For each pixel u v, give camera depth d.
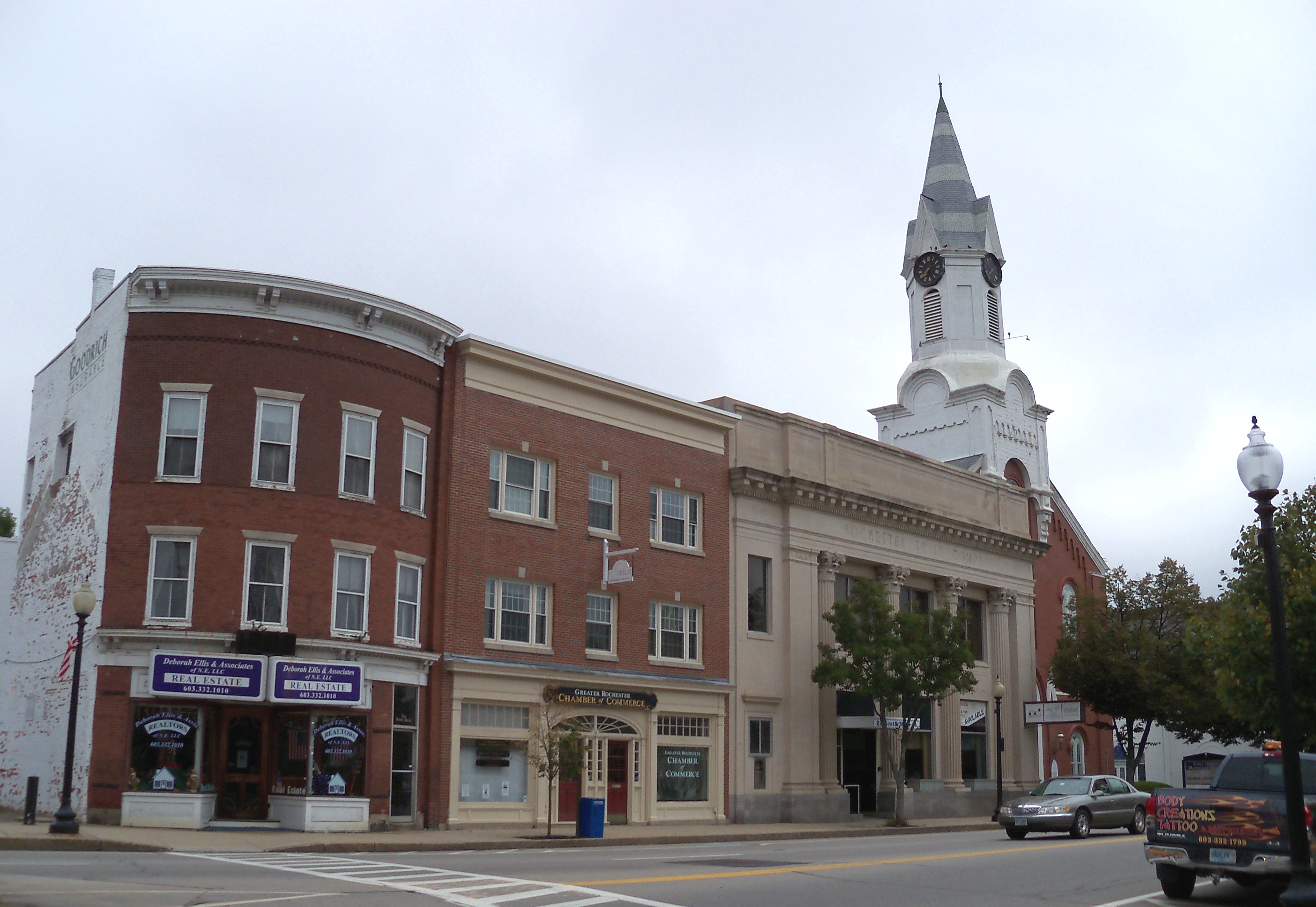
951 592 45.72
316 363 28.03
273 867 17.64
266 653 26.11
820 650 37.62
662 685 34.00
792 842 28.33
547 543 32.22
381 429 28.91
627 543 34.28
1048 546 51.22
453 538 30.14
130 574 26.17
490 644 30.52
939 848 25.09
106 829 23.84
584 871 17.80
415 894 14.10
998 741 40.03
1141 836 30.39
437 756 28.88
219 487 26.69
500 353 31.64
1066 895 16.06
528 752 29.95
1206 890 17.09
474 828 29.20
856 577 42.12
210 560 26.38
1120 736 49.09
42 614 29.02
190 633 25.77
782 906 13.88
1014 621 49.22
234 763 26.45
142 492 26.55
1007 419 58.56
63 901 12.41
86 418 28.80
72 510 28.50
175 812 25.02
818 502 39.75
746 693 36.81
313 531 27.33
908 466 44.94
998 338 61.59
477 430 31.17
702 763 35.44
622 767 33.28
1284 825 14.64
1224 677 25.12
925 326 61.81
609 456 34.22
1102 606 49.38
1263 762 16.64
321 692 26.41
